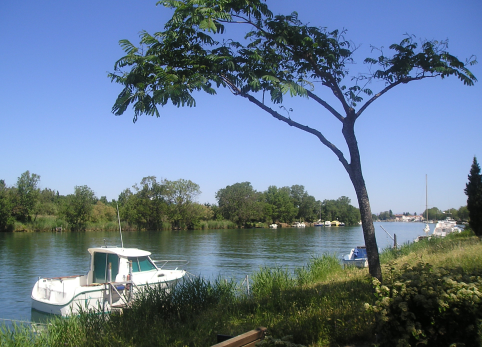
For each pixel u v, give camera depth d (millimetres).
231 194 104312
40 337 7230
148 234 66250
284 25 6867
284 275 12781
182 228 86188
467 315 3961
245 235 67375
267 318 7125
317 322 6016
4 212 64500
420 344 4047
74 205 70312
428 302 3900
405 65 6922
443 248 16359
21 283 20266
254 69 6738
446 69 6797
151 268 15539
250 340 4250
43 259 29828
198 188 86375
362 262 21297
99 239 50875
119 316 7809
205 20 5430
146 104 5750
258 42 7203
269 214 111938
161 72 5461
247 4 6406
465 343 3984
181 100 5391
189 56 6418
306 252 36812
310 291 9516
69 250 36500
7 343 6855
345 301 7684
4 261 28641
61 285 13898
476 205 27531
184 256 33000
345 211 135750
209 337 6180
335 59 7062
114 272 14461
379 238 62594
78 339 6699
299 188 134875
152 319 7484
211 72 6508
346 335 5609
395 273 5023
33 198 68938
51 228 68938
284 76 7012
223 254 34750
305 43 6777
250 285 12508
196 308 8508
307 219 136000
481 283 4145
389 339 4160
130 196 81500
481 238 21172
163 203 80125
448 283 4078
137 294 9508
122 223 76188
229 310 8133
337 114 6598
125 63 5918
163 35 6113
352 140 6375
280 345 4023
